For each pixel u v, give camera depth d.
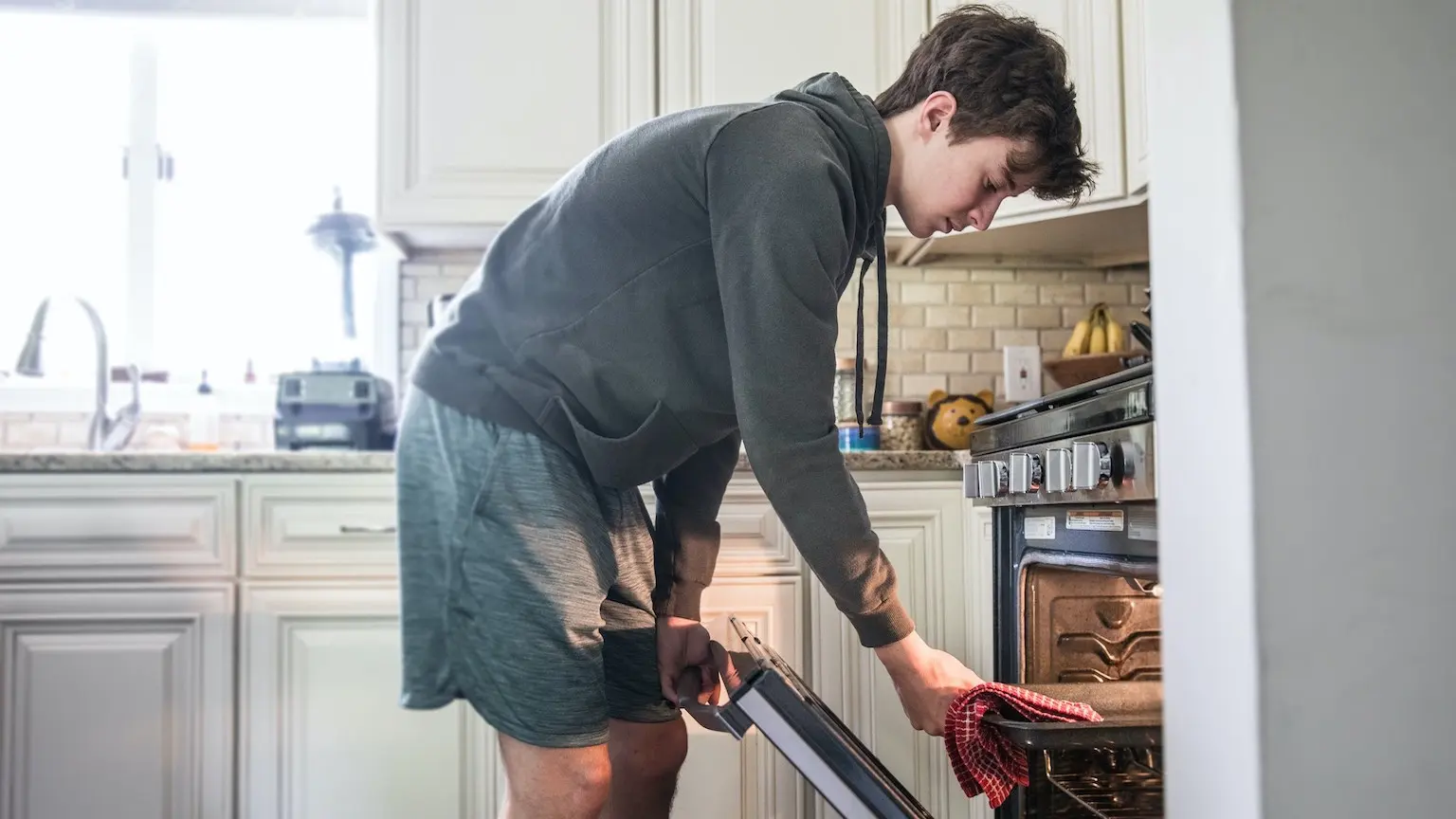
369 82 2.80
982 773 1.08
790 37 2.25
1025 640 1.30
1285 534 0.50
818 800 1.93
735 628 1.44
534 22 2.27
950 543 2.01
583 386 1.09
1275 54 0.52
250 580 1.88
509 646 1.04
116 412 2.54
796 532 0.99
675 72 2.26
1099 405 1.03
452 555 1.06
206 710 1.86
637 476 1.14
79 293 2.72
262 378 2.72
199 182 2.76
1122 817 1.09
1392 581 0.51
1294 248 0.51
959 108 1.11
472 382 1.10
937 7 2.23
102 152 2.74
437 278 2.58
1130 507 0.98
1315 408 0.51
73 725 1.85
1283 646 0.50
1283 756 0.50
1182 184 0.56
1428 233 0.52
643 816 1.37
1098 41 2.04
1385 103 0.52
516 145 2.25
